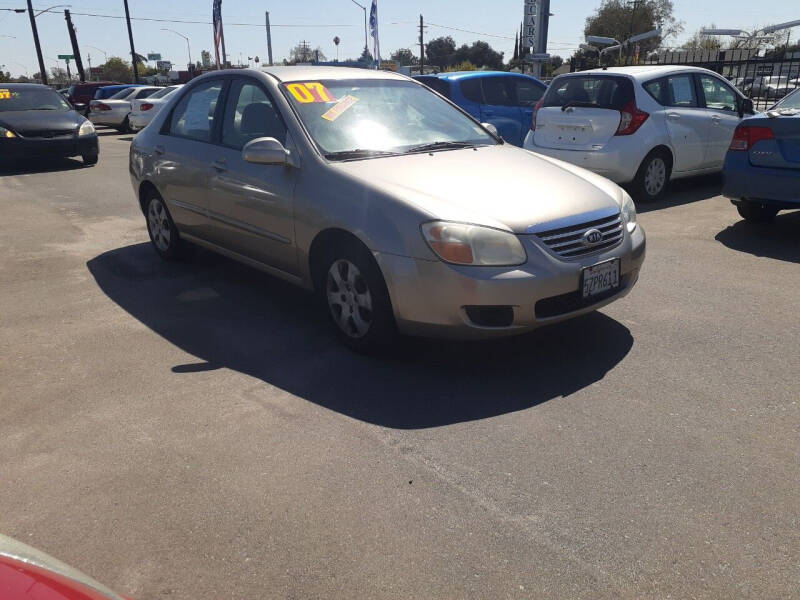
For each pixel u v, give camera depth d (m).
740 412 3.19
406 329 3.62
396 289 3.50
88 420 3.26
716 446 2.91
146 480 2.77
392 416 3.23
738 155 6.11
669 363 3.72
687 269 5.38
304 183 4.01
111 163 13.57
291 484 2.72
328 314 4.11
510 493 2.63
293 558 2.32
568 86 8.11
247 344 4.14
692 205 7.79
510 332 3.47
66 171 12.38
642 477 2.71
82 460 2.93
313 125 4.23
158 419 3.26
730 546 2.33
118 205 8.78
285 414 3.28
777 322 4.26
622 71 7.82
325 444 3.00
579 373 3.63
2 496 2.69
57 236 7.06
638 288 4.95
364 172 3.86
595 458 2.85
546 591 2.15
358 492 2.66
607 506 2.54
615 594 2.13
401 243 3.46
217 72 5.14
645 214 7.38
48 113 12.88
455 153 4.32
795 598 2.10
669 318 4.36
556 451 2.90
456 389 3.49
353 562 2.29
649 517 2.48
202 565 2.30
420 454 2.91
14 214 8.31
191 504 2.62
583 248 3.58
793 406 3.23
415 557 2.30
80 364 3.90
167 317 4.64
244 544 2.39
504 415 3.22
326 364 3.82
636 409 3.24
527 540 2.37
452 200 3.55
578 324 4.30
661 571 2.22
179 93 5.56
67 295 5.14
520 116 9.88
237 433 3.12
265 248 4.45
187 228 5.38
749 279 5.10
